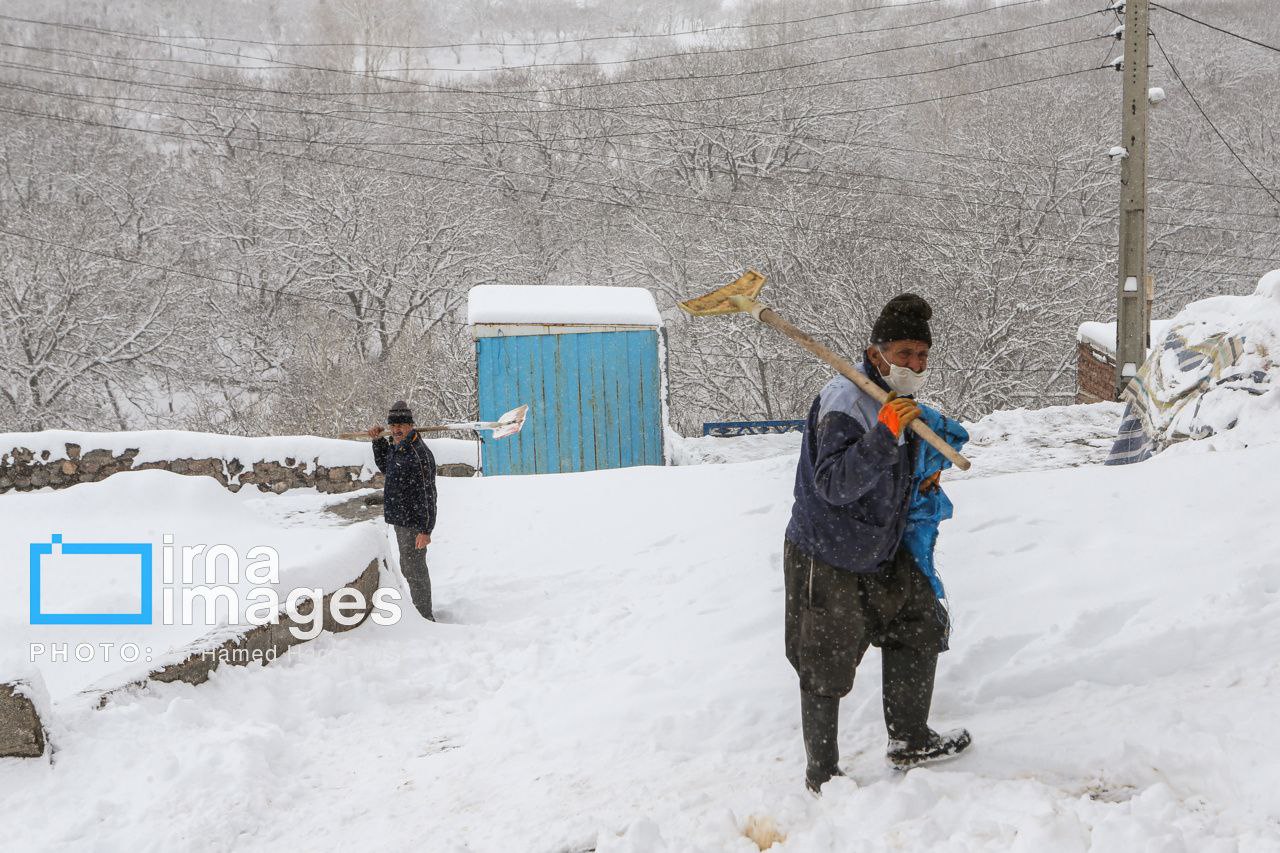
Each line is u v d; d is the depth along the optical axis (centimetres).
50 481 1335
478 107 4541
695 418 3459
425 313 3844
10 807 382
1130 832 248
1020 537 559
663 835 302
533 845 315
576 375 1653
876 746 344
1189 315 927
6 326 3266
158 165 4200
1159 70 4503
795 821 292
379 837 346
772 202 3528
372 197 3809
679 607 607
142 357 3553
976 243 3075
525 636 618
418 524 694
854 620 295
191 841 349
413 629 636
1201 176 3994
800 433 2066
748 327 3091
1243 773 274
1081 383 2128
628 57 5916
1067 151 3297
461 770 402
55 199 4053
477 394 1641
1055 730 328
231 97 4347
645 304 1720
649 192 3991
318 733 473
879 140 4212
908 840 268
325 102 4597
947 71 4978
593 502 998
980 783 294
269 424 3262
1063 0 5766
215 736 430
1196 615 412
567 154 4359
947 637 311
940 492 308
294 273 3778
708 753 370
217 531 998
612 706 437
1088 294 3008
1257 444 753
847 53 5562
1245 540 495
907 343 276
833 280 3053
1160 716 320
